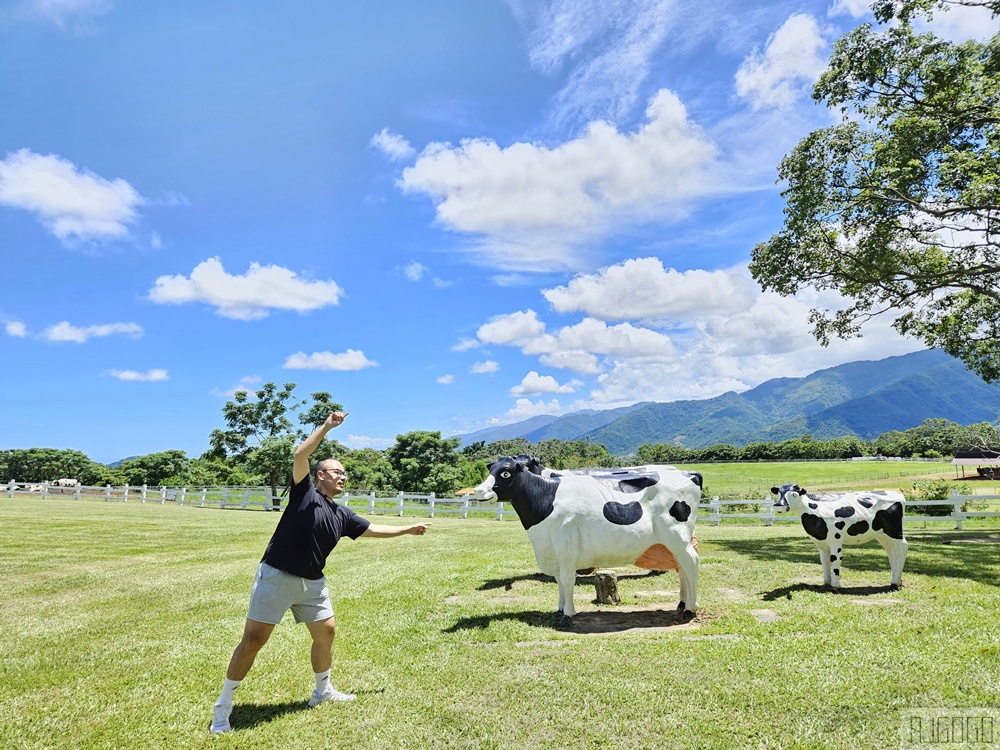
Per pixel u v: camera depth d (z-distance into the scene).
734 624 6.39
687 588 6.90
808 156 14.73
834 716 4.07
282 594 4.26
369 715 4.32
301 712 4.40
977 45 12.98
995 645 5.29
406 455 41.16
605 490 6.89
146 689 4.86
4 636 6.40
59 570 10.39
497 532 16.69
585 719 4.16
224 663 5.46
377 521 21.02
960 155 12.35
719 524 19.27
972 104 12.55
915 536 15.08
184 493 32.50
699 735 3.88
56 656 5.69
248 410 34.41
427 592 8.43
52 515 21.20
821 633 5.95
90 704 4.57
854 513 8.06
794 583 8.59
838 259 14.88
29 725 4.21
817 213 14.60
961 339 17.05
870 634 5.86
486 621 6.73
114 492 35.22
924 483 33.31
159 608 7.66
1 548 12.92
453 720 4.20
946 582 8.39
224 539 15.03
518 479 6.94
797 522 19.75
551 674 4.96
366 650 5.80
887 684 4.53
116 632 6.53
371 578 9.66
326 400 36.12
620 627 6.55
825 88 14.85
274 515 24.16
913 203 13.16
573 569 6.82
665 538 6.86
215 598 8.20
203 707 4.50
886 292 15.45
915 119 13.15
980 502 21.77
